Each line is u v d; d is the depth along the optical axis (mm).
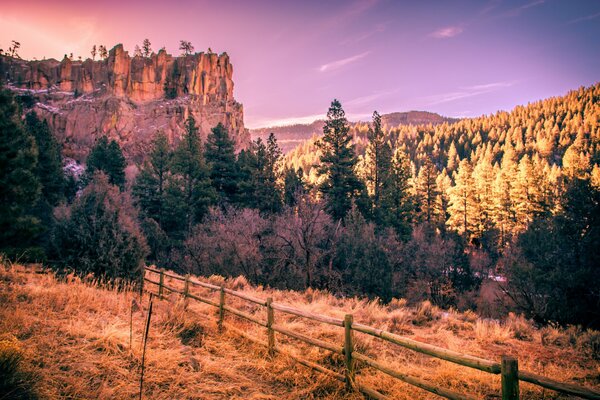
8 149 20156
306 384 4785
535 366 6148
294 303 10688
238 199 46406
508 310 21266
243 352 5863
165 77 144250
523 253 21859
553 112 183000
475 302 28281
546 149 140625
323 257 24750
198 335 6445
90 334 5320
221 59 162750
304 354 5758
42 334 5062
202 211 41625
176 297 8953
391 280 23703
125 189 46250
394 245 27875
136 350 5023
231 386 4520
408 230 43812
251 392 4480
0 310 5500
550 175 82562
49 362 4305
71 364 4375
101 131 116062
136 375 4418
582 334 8031
